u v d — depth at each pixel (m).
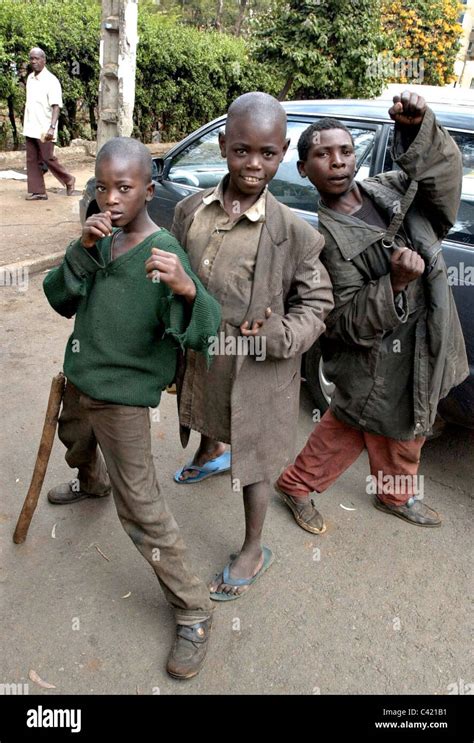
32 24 7.84
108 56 5.32
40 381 3.38
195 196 1.90
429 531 2.56
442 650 2.01
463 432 3.34
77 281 1.64
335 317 2.00
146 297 1.64
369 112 2.95
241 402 1.82
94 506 2.51
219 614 2.07
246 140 1.54
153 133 10.41
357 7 7.60
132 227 1.66
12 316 4.18
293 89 8.40
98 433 1.76
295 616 2.09
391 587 2.25
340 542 2.46
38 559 2.22
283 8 7.75
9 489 2.55
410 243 1.91
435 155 1.71
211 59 10.55
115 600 2.08
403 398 2.13
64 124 9.07
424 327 2.00
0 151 8.56
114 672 1.85
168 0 27.27
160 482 2.72
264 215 1.71
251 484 2.00
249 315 1.77
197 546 2.37
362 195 2.01
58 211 6.59
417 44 10.48
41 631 1.95
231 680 1.86
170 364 1.79
